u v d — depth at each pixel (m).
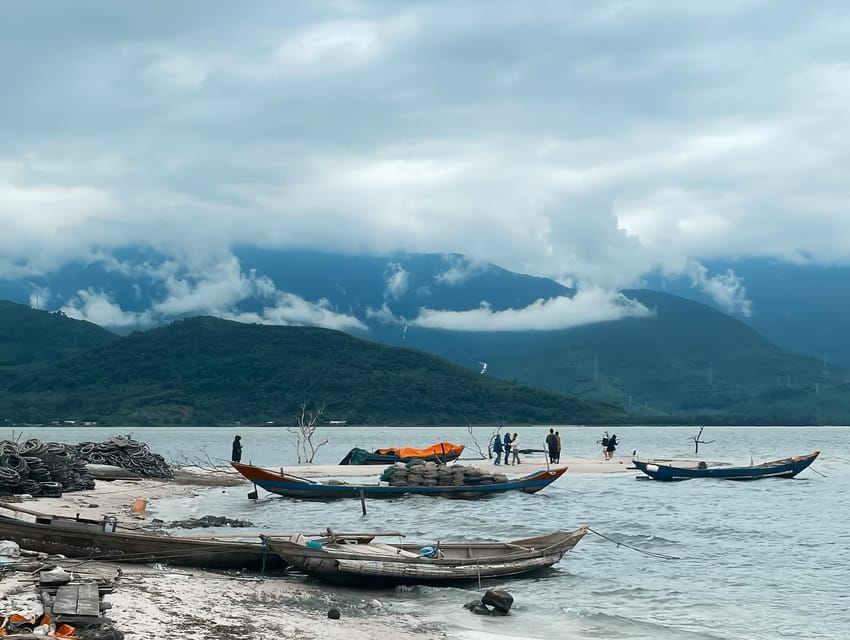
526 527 37.97
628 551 32.75
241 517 39.72
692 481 61.62
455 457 75.81
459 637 18.97
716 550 33.25
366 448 138.12
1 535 22.33
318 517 40.41
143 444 58.59
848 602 24.48
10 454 40.06
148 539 23.47
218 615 18.11
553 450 70.94
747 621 22.22
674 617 22.48
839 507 48.12
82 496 42.47
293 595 21.56
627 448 140.50
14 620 14.98
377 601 21.83
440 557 25.09
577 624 21.08
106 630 15.11
